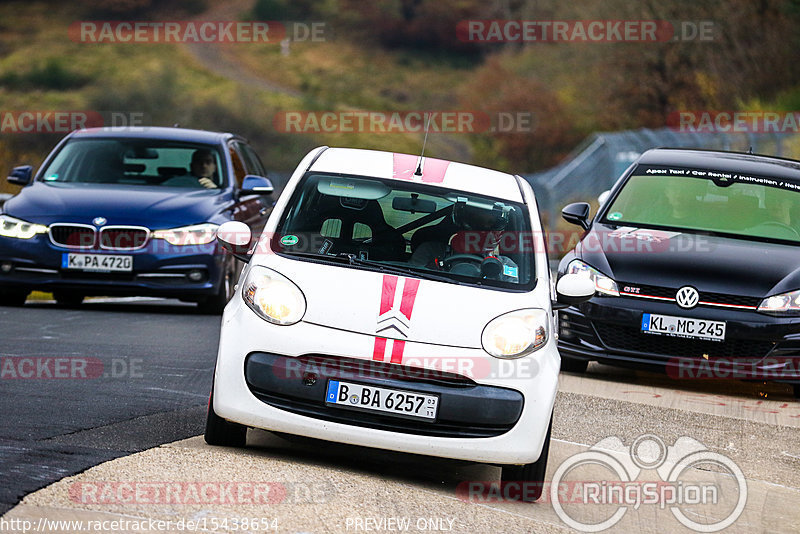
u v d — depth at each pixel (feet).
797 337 106.83
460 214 77.97
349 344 66.39
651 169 128.36
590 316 111.24
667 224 119.65
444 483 69.26
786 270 110.83
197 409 79.92
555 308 78.69
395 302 68.44
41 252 130.62
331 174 80.94
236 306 70.03
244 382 67.05
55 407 75.56
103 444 65.31
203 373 95.71
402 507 59.72
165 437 69.26
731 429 93.66
